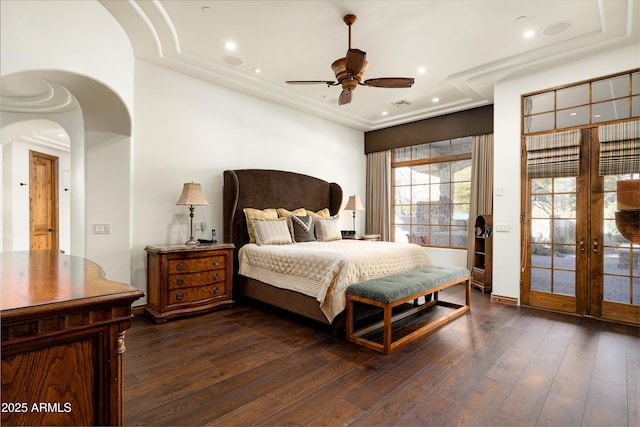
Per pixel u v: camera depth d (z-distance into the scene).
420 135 5.84
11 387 0.80
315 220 4.76
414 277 3.17
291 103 5.07
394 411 1.83
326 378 2.20
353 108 5.47
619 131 3.35
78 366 0.90
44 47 2.30
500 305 3.99
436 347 2.71
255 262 3.87
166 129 3.86
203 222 4.19
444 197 5.81
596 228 3.50
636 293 3.28
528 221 3.95
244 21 3.03
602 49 3.38
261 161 4.84
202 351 2.62
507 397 1.97
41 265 1.71
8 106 4.15
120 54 2.99
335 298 2.86
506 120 4.11
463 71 4.05
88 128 3.37
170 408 1.85
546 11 2.83
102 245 3.44
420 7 2.79
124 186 3.52
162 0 2.72
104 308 0.94
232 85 4.37
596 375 2.24
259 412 1.82
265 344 2.78
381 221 6.41
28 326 0.82
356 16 2.93
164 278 3.32
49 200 6.46
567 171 3.65
